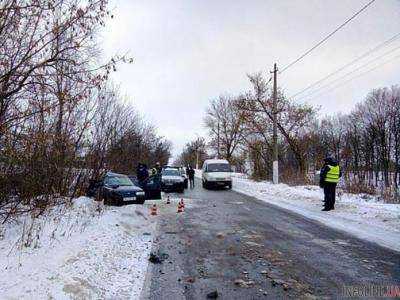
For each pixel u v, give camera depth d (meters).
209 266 7.54
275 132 28.45
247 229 11.52
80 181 14.63
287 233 10.83
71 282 5.88
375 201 16.19
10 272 5.83
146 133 39.44
